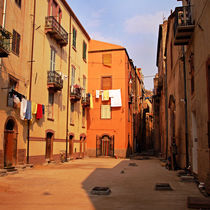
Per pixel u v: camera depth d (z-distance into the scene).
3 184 10.18
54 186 9.94
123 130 29.62
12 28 15.13
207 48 8.64
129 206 6.79
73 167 18.09
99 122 30.34
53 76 19.89
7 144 14.57
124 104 30.05
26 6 17.00
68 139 24.47
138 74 49.75
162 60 28.33
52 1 21.28
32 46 17.58
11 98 14.80
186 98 14.00
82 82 29.25
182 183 10.78
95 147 30.00
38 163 18.05
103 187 9.27
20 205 6.82
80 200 7.49
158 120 35.53
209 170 8.46
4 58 14.15
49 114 20.56
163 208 6.56
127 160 26.48
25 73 16.61
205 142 9.15
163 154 28.05
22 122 16.09
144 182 11.20
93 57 31.59
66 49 24.27
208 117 8.54
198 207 6.46
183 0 13.93
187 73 13.48
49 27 19.67
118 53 31.03
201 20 9.48
